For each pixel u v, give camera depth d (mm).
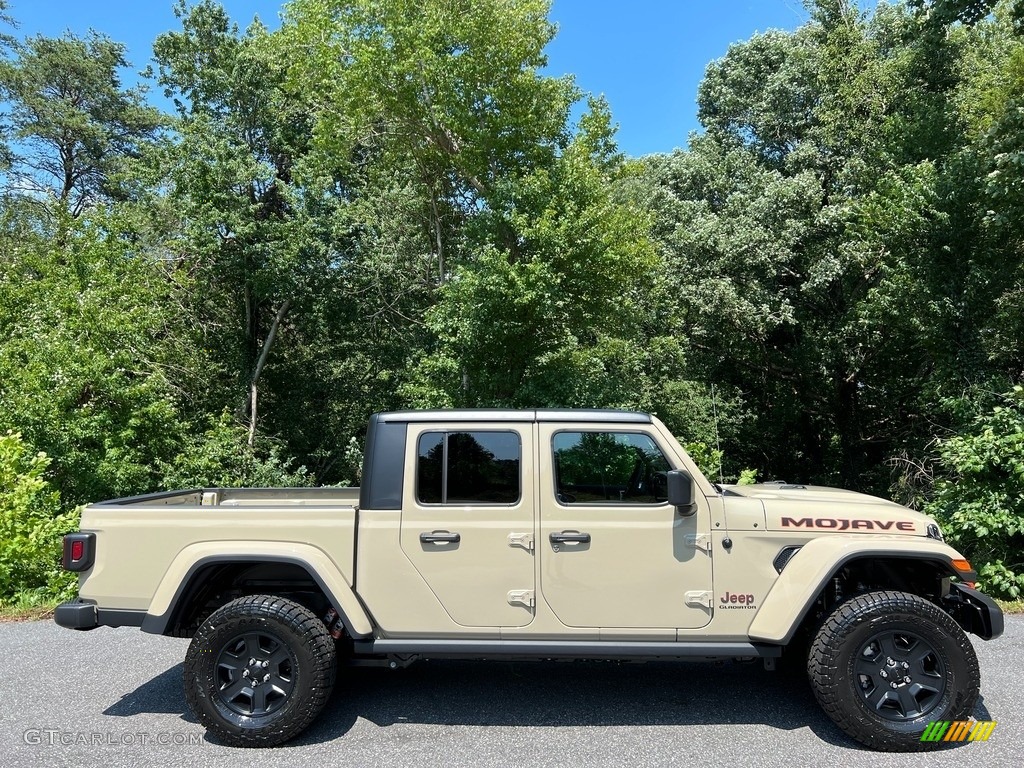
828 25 18594
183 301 20312
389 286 20891
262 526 4031
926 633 3709
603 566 3939
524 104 15922
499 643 3930
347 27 15992
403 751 3672
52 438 11844
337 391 23891
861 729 3637
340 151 18188
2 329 13711
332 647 3875
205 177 18078
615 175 16734
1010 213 10906
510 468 4078
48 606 6758
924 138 14484
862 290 17922
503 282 13969
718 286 17672
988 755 3574
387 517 4020
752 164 19406
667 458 4062
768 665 3955
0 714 4199
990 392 10234
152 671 4941
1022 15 13188
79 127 27156
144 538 4055
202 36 20188
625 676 4805
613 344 16469
